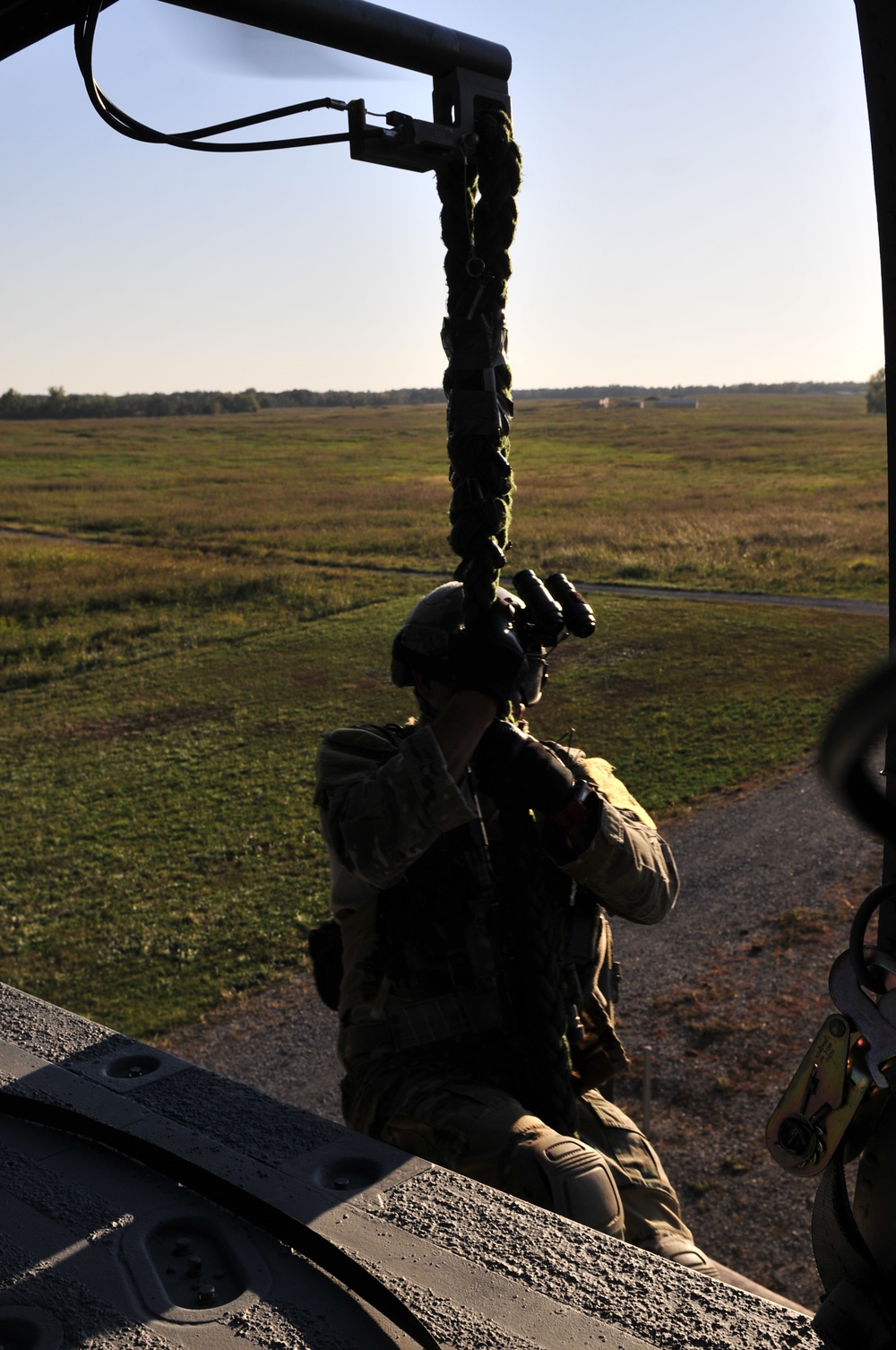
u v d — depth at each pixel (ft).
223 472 262.06
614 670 69.31
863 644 71.87
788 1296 20.61
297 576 112.47
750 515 147.64
